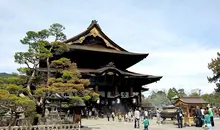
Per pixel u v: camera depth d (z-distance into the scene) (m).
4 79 24.00
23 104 19.55
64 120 28.34
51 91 23.30
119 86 59.84
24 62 25.86
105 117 51.22
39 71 27.91
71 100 26.20
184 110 32.56
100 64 65.44
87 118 47.91
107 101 55.41
